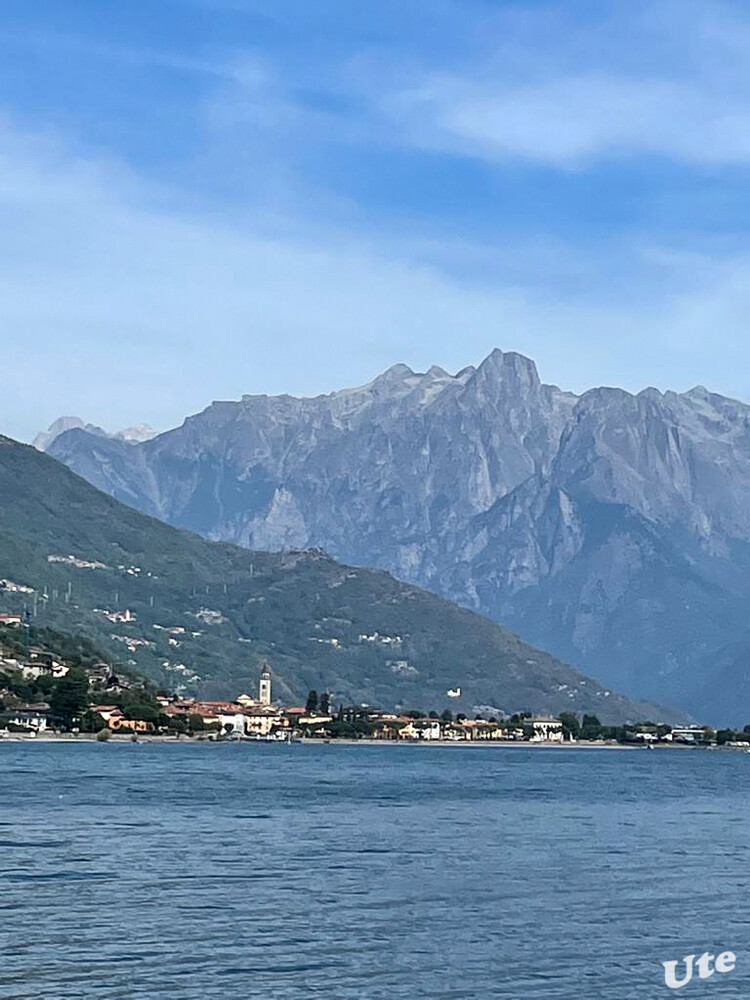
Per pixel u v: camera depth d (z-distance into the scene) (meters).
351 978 78.94
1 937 86.88
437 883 111.06
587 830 159.38
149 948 84.69
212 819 163.88
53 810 171.88
